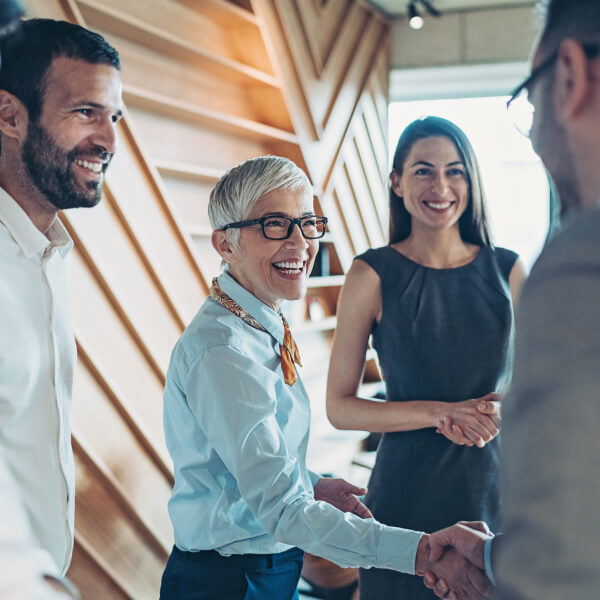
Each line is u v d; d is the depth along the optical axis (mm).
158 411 3064
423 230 1921
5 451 1283
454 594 1323
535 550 500
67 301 1500
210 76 4387
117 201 2971
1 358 1270
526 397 534
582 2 614
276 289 1538
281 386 1522
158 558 2814
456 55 6664
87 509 2551
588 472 485
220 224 1571
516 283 1934
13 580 524
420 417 1769
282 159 1534
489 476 1811
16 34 1286
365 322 1932
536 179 6930
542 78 657
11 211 1333
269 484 1358
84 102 1368
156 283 3162
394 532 1371
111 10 3326
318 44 5586
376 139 6508
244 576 1481
